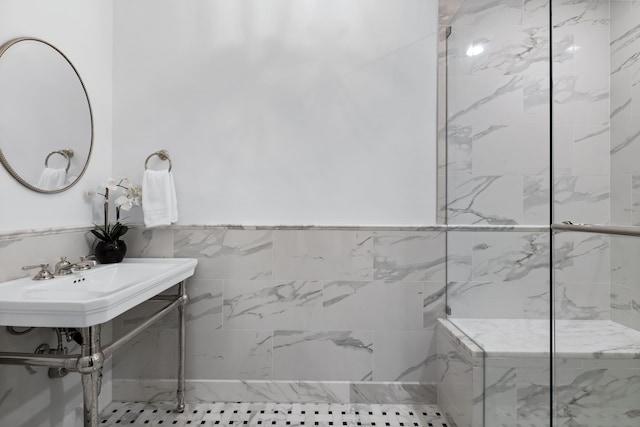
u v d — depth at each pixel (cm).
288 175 205
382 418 188
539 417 123
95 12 190
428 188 204
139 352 203
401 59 204
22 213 144
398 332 203
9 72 136
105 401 197
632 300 89
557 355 113
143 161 205
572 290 108
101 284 160
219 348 204
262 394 202
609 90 95
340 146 205
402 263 203
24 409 143
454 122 190
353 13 205
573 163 107
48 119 156
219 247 204
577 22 105
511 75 137
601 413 98
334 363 203
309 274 203
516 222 132
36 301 108
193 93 205
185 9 205
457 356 172
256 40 205
